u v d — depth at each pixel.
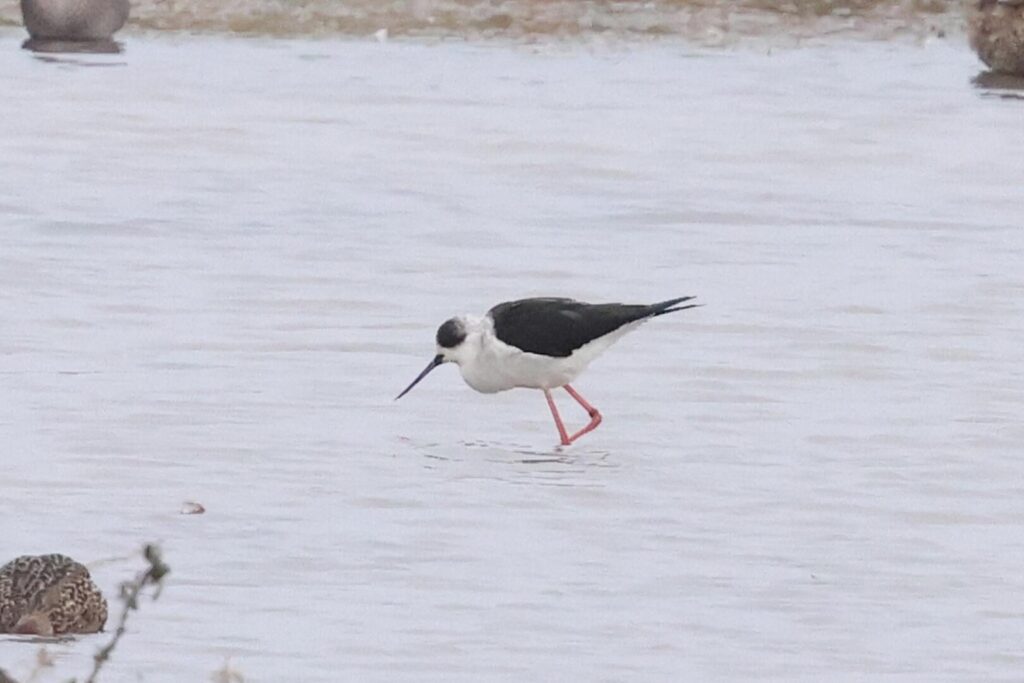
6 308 19.61
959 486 14.59
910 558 13.05
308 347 18.44
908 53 38.44
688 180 27.80
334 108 32.38
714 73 36.00
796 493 14.38
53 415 15.91
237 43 37.81
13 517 13.49
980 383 17.47
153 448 15.13
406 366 17.89
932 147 30.23
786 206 26.14
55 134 29.89
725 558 12.98
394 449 15.38
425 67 35.94
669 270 22.16
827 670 11.14
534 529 13.50
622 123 31.66
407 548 13.04
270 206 25.53
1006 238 24.12
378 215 25.12
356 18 39.78
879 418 16.39
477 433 15.96
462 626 11.68
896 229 24.66
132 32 38.59
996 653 11.45
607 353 18.38
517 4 40.94
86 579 11.58
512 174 28.09
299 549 12.97
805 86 34.97
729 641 11.53
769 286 21.27
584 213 25.59
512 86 34.44
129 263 21.89
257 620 11.71
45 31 37.62
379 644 11.37
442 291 20.94
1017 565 12.95
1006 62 36.22
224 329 18.97
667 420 16.38
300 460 14.97
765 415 16.47
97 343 18.31
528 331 15.77
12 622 11.51
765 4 41.62
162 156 28.67
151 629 11.56
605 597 12.22
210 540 13.11
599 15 40.41
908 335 19.09
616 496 14.27
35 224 23.97
